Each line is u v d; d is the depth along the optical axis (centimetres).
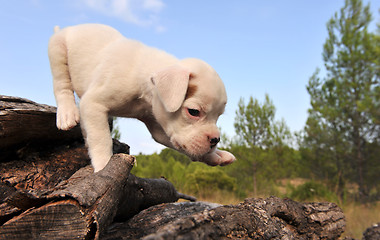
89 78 48
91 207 30
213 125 42
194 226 28
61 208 29
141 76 44
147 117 49
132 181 47
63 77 54
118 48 46
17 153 55
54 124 57
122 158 40
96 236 30
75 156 59
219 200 163
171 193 59
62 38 53
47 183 51
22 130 53
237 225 33
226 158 50
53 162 56
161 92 39
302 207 47
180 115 42
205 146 41
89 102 43
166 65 44
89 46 50
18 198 29
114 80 43
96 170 41
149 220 44
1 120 49
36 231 29
